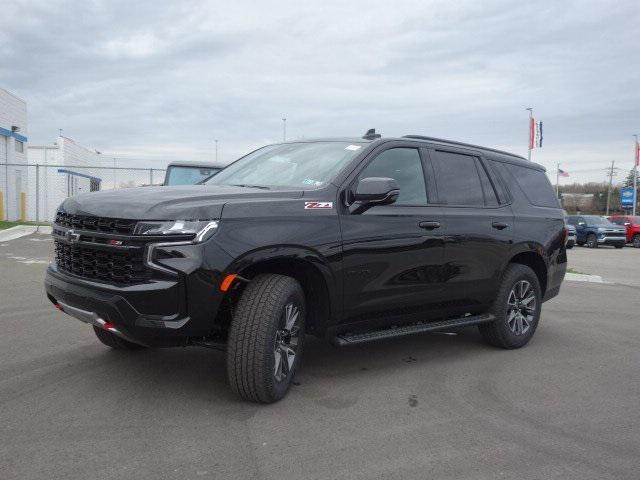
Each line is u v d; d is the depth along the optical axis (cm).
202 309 354
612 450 335
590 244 2934
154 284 349
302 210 402
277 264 401
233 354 370
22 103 2569
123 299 351
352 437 342
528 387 452
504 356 547
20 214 2602
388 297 454
